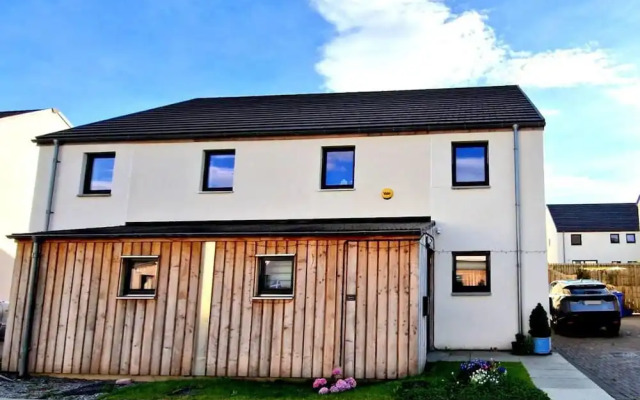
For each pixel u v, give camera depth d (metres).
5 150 18.78
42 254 10.06
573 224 44.84
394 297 8.64
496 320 11.52
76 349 9.53
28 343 9.68
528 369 8.90
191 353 9.16
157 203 13.98
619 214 45.22
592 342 12.73
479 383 7.19
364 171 13.01
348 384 7.82
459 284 11.98
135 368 9.27
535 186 11.93
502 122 12.22
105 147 14.58
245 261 9.36
